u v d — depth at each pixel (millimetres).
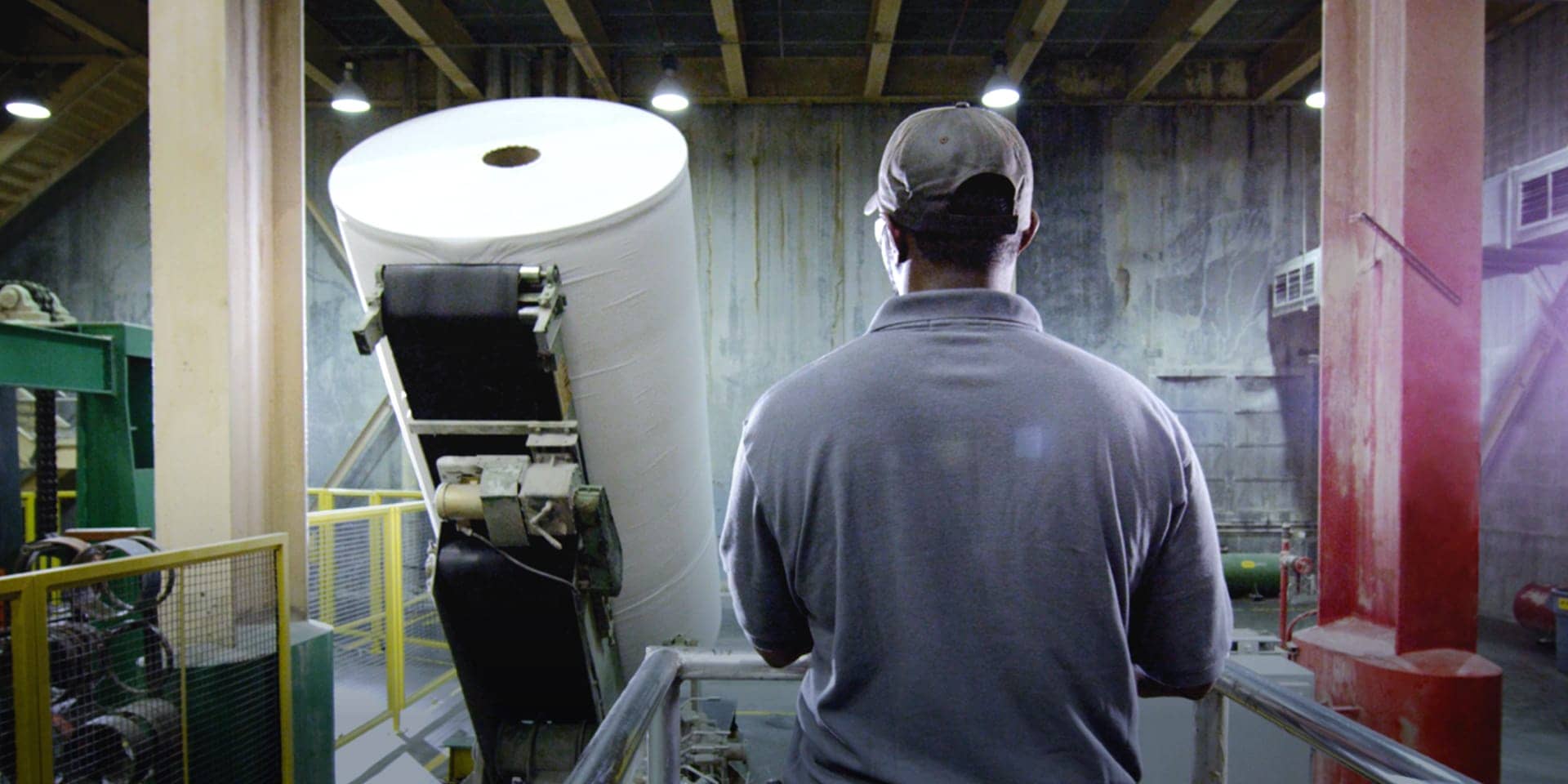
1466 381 2779
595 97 8695
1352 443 3066
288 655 2803
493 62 8430
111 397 3770
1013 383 721
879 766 703
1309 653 3061
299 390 3119
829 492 740
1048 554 684
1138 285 8805
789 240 8672
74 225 8930
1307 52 7809
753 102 8719
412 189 2357
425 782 4090
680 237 2539
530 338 2227
